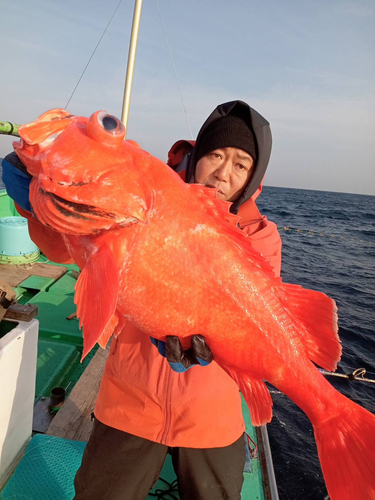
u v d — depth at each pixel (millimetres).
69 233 1422
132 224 1416
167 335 1619
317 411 1702
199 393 1815
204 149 2012
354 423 1681
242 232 1644
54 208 1337
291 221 38156
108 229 1406
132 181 1387
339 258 20438
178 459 1848
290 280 14883
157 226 1454
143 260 1466
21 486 2240
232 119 1926
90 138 1339
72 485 2283
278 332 1672
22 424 2398
